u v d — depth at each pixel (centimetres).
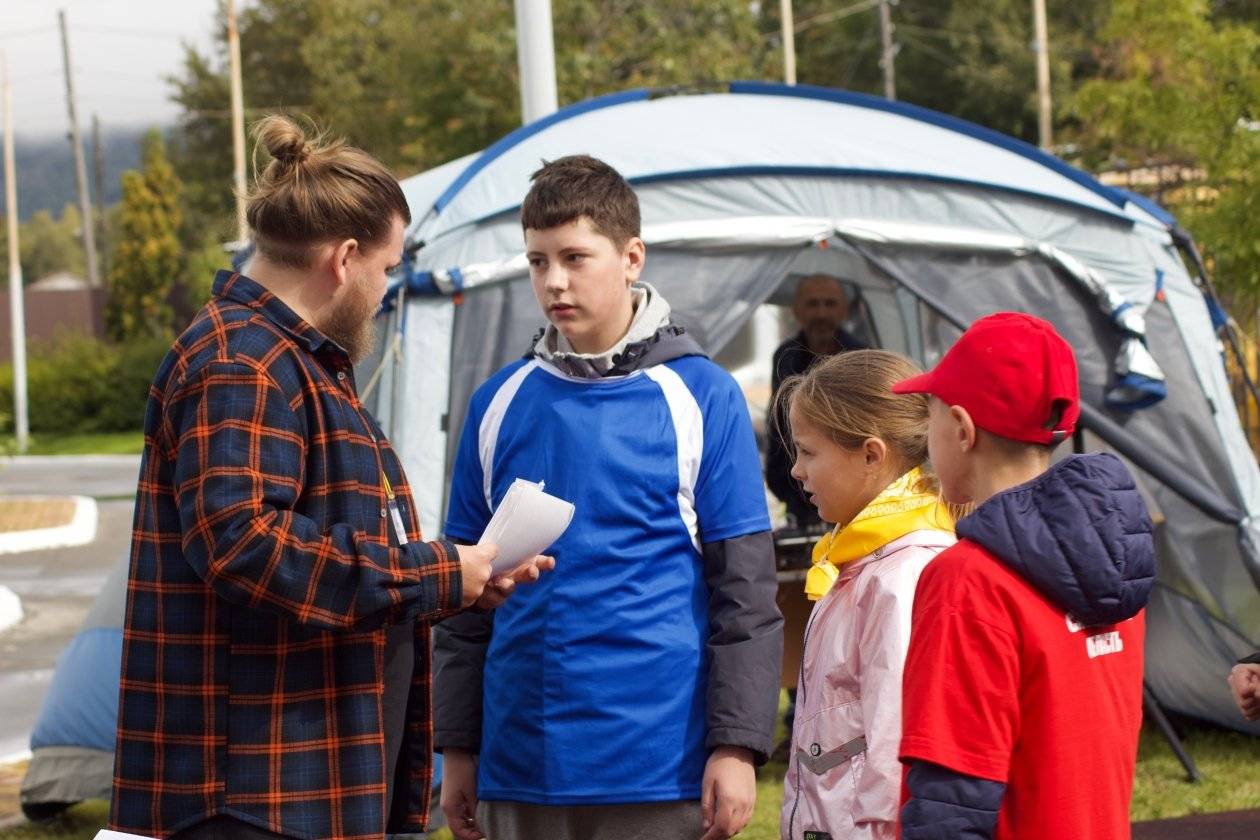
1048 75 3194
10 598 1016
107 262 6688
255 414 213
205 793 213
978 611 194
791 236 531
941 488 233
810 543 548
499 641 272
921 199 548
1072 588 195
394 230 234
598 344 273
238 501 208
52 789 496
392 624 222
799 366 618
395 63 3406
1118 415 548
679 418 267
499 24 2780
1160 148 1174
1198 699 575
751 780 259
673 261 527
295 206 225
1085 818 196
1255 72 1042
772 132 564
